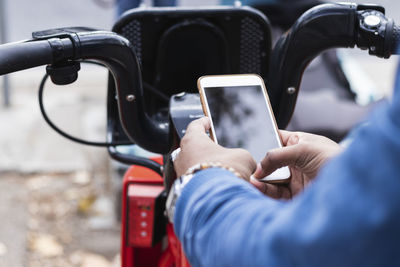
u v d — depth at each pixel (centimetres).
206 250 76
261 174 115
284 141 129
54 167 489
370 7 153
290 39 154
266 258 67
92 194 452
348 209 59
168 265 192
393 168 58
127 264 195
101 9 718
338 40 153
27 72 709
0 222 415
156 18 187
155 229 187
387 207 58
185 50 192
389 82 650
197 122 104
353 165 60
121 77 149
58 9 721
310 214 63
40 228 412
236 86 131
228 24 191
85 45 137
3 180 471
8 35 632
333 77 448
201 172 86
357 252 59
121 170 395
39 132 550
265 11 479
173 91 196
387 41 148
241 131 128
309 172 112
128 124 157
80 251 387
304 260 63
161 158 193
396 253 58
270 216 70
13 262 374
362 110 385
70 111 598
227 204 77
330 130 365
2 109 599
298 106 387
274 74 160
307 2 474
